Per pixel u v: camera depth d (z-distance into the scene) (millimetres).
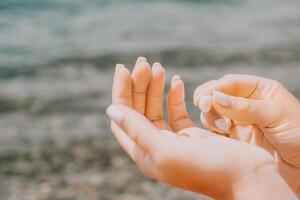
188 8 23844
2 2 22797
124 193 5945
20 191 6012
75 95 10125
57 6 22688
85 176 6410
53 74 11914
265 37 16938
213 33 17812
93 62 13242
